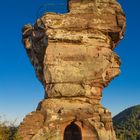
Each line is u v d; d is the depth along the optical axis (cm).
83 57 2691
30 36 3000
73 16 2741
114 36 2850
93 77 2680
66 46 2697
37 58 2914
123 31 2938
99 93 2720
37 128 2495
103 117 2566
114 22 2806
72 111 2559
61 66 2666
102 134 2523
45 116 2527
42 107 2583
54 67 2664
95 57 2705
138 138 7894
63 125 2534
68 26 2716
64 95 2625
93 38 2733
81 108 2577
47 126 2494
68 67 2669
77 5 2772
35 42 2894
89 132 2548
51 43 2695
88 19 2748
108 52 2762
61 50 2686
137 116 10162
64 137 2603
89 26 2733
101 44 2747
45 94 2723
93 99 2684
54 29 2703
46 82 2666
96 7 2786
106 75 2773
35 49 2916
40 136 2473
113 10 2827
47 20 2720
